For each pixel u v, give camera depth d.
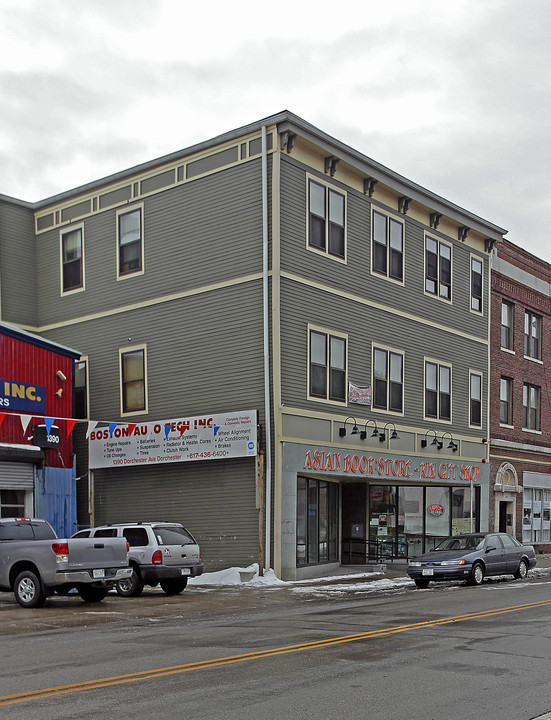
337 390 25.67
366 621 14.09
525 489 36.22
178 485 25.53
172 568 19.48
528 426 36.97
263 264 23.92
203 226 25.75
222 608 16.92
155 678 9.12
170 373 26.16
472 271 33.09
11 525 18.09
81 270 29.14
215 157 25.64
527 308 37.19
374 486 29.31
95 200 28.97
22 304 29.84
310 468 24.27
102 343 28.23
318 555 26.34
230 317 24.73
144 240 27.38
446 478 30.44
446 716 7.57
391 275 28.45
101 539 17.41
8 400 24.94
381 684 8.86
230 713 7.58
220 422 24.11
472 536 23.86
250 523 23.62
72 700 8.08
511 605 16.56
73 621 14.74
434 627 13.23
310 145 24.97
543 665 9.96
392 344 28.23
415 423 29.08
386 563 28.98
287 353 23.88
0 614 15.81
